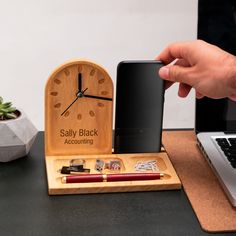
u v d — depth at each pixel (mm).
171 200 683
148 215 649
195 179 729
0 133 732
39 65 1485
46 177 729
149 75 745
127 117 763
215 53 669
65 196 681
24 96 1501
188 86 757
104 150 773
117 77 743
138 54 1498
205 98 824
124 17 1463
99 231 614
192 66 693
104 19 1460
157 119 770
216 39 807
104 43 1480
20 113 773
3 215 639
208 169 758
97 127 763
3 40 1457
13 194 685
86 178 691
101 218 638
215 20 801
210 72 666
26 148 761
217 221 634
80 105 749
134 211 656
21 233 606
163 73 709
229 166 739
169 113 1462
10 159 758
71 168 715
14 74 1487
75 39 1471
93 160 759
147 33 1481
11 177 727
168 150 812
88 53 1483
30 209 652
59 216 640
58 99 741
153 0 1455
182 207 668
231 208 662
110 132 765
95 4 1444
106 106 753
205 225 625
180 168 758
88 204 666
